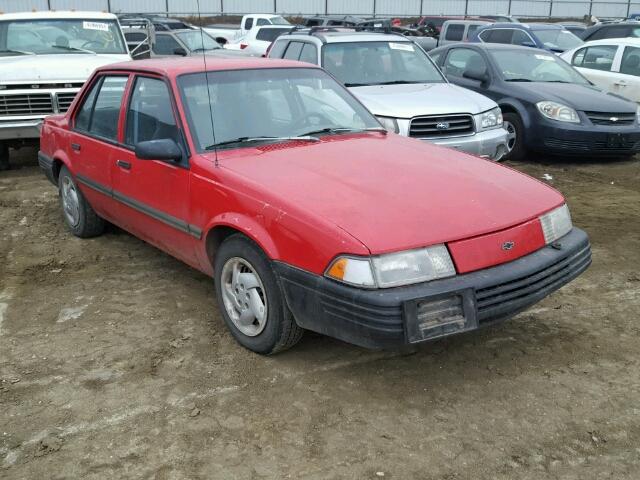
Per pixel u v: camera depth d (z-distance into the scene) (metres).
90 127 5.41
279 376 3.64
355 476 2.86
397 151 4.25
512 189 3.77
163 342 4.05
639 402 3.38
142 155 4.05
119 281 5.03
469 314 3.17
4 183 8.24
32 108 8.30
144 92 4.69
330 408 3.35
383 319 3.03
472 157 4.36
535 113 9.13
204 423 3.24
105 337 4.12
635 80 10.71
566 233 3.79
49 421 3.27
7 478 2.88
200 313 4.45
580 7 42.19
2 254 5.67
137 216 4.81
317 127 4.58
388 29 9.98
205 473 2.89
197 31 17.56
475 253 3.26
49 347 4.00
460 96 7.86
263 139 4.27
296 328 3.63
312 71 5.00
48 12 9.98
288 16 39.28
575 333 4.11
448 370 3.69
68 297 4.74
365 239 3.11
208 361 3.81
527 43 14.52
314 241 3.25
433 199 3.48
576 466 2.91
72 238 6.07
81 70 8.55
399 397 3.44
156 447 3.07
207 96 4.40
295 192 3.51
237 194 3.70
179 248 4.42
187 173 4.09
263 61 4.91
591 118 9.01
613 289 4.80
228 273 3.93
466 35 17.08
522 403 3.38
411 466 2.92
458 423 3.22
